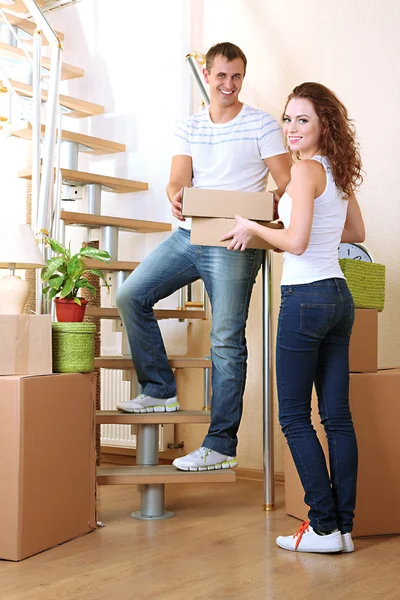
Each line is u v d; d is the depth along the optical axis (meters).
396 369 2.88
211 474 2.75
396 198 3.35
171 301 4.08
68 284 2.61
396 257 3.34
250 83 3.83
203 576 2.14
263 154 2.82
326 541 2.33
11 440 2.29
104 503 3.10
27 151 4.31
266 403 3.03
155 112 4.20
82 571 2.18
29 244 2.50
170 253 2.91
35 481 2.35
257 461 3.75
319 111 2.32
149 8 4.25
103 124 4.39
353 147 2.36
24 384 2.30
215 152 2.86
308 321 2.28
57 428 2.45
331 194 2.31
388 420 2.61
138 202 4.23
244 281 2.77
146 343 2.96
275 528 2.69
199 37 4.05
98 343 4.24
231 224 2.56
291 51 3.70
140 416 2.87
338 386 2.38
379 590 2.03
